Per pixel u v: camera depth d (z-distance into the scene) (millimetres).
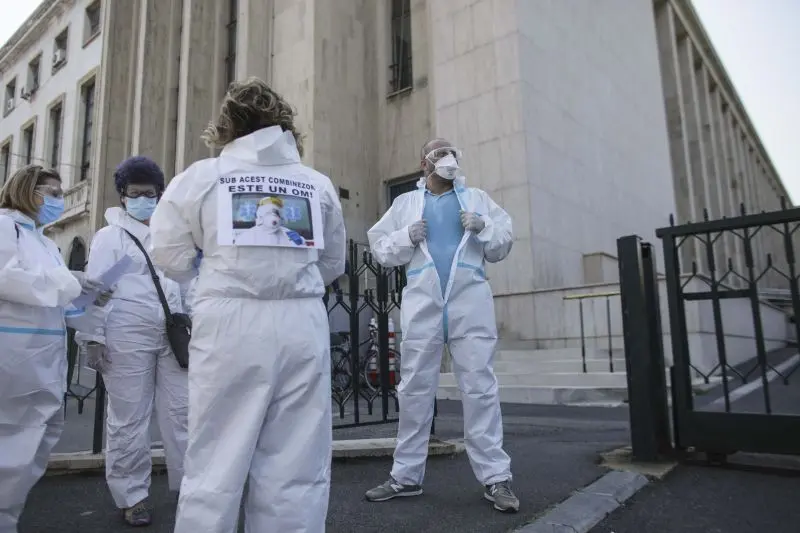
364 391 5773
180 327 3229
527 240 11102
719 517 2959
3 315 2582
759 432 3721
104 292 3062
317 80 13664
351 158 14047
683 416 4016
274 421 1893
